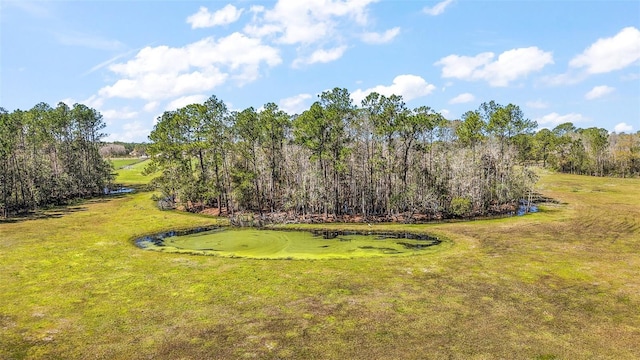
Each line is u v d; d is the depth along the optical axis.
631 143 119.38
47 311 22.75
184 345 18.78
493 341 18.98
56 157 80.44
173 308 23.14
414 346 18.53
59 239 41.34
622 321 21.11
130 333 20.03
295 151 63.72
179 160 65.19
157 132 66.19
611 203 65.06
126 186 98.62
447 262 32.22
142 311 22.72
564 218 51.81
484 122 63.53
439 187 57.41
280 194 62.66
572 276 28.33
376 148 58.69
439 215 55.03
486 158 64.56
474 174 61.75
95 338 19.52
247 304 23.69
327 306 23.31
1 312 22.59
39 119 71.94
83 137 84.06
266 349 18.34
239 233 45.66
